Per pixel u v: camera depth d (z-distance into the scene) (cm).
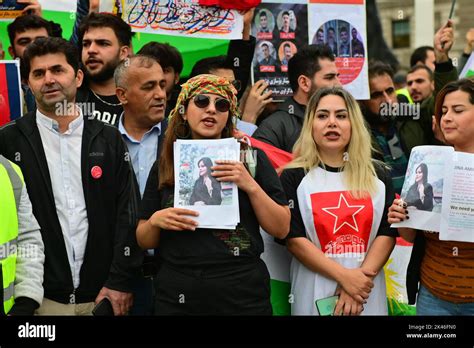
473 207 365
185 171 358
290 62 470
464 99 385
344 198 389
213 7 479
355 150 396
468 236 366
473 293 375
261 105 488
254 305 355
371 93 519
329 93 400
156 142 429
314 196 390
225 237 354
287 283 417
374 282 393
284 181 398
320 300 383
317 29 503
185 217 351
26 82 471
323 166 397
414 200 371
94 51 452
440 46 505
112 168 391
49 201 382
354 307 380
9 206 354
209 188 355
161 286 360
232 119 376
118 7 485
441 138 500
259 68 498
